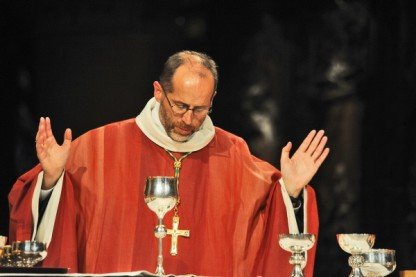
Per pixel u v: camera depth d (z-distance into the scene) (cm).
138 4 3669
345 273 3384
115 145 1786
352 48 3497
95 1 3647
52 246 1662
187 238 1734
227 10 3666
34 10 3609
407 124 3422
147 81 3656
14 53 3578
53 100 3603
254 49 3628
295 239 1531
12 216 1634
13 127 3528
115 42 3653
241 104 3609
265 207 1770
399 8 3438
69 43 3631
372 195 3422
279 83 3594
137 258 1708
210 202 1773
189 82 1666
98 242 1714
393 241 3366
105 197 1742
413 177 3388
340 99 3503
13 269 1360
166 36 3675
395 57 3441
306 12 3581
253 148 3581
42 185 1650
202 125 1805
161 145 1783
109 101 3631
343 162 3469
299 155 1695
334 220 3438
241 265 1742
